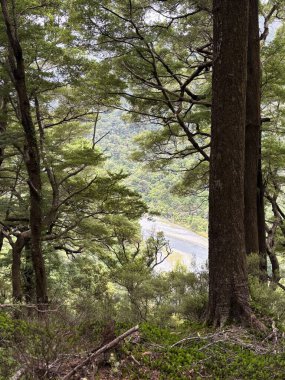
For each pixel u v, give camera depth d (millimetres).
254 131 6805
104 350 2951
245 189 6742
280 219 14297
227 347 3646
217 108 4527
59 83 8750
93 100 9617
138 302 5562
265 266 6531
